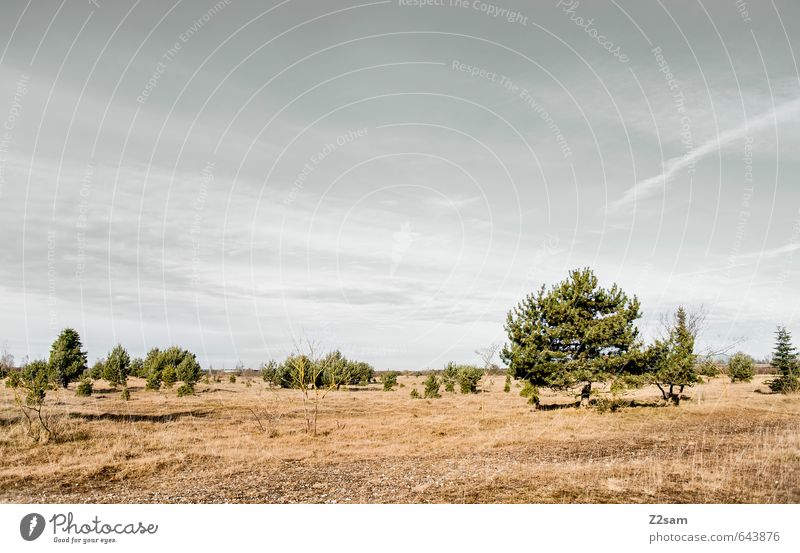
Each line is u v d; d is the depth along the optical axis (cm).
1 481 1206
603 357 2683
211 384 5816
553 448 1605
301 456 1525
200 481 1218
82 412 2341
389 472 1298
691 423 2100
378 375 9162
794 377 3550
